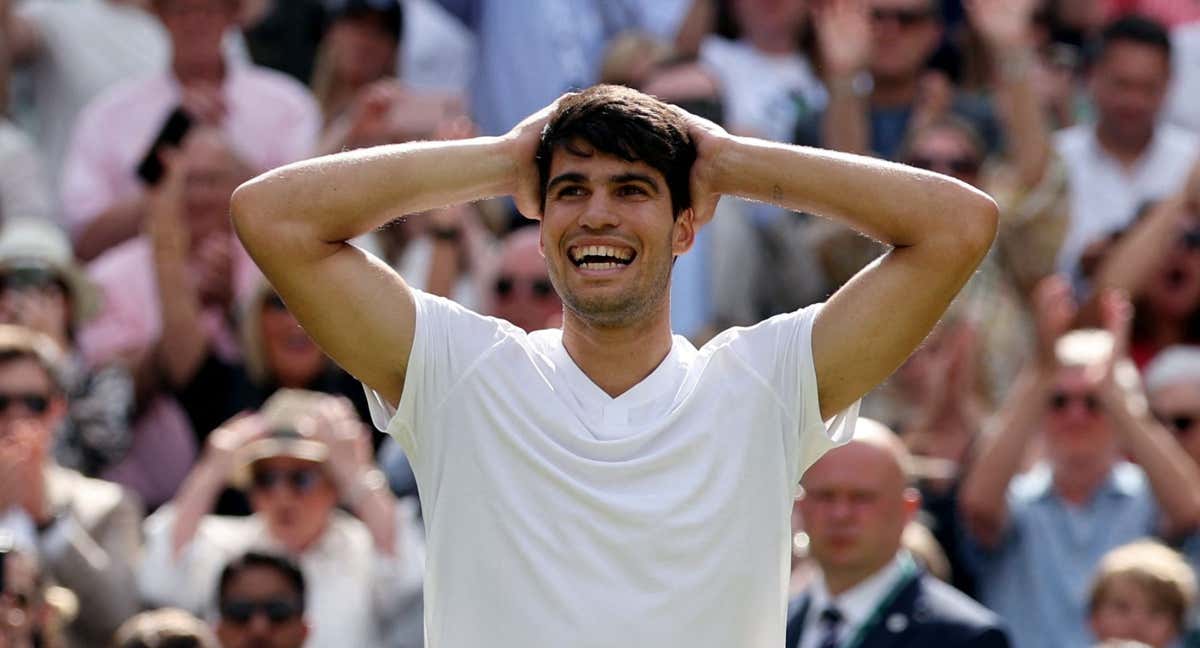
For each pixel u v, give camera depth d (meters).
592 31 38.44
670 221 15.91
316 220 16.06
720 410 15.98
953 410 31.20
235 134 36.72
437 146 16.27
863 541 24.05
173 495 31.31
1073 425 29.14
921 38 37.25
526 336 16.38
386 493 28.05
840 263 34.38
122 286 33.50
